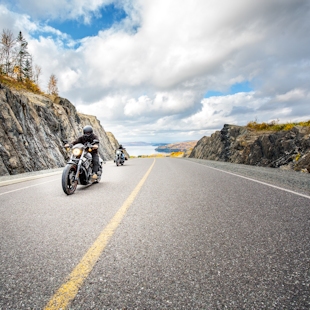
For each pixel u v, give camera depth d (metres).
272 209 3.20
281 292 1.32
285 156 10.37
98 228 2.55
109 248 2.00
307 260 1.71
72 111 25.31
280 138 11.37
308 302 1.23
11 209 3.57
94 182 6.29
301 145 9.88
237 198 3.95
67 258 1.83
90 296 1.32
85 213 3.21
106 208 3.45
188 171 9.05
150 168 11.16
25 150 11.48
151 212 3.17
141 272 1.58
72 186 4.80
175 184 5.70
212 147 21.70
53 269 1.65
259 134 14.79
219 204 3.55
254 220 2.72
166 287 1.40
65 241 2.19
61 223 2.77
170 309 1.20
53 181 7.34
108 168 12.24
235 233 2.31
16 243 2.17
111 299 1.29
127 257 1.82
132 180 6.70
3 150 9.90
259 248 1.94
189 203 3.65
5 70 27.89
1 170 9.27
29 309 1.22
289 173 7.62
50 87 31.39
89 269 1.64
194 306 1.22
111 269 1.63
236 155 14.95
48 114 17.48
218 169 9.67
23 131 12.49
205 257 1.80
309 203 3.52
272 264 1.66
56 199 4.27
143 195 4.37
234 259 1.75
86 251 1.95
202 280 1.47
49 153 14.25
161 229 2.48
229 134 18.47
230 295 1.30
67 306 1.24
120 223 2.71
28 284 1.46
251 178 6.50
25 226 2.69
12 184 6.96
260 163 11.78
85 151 5.33
